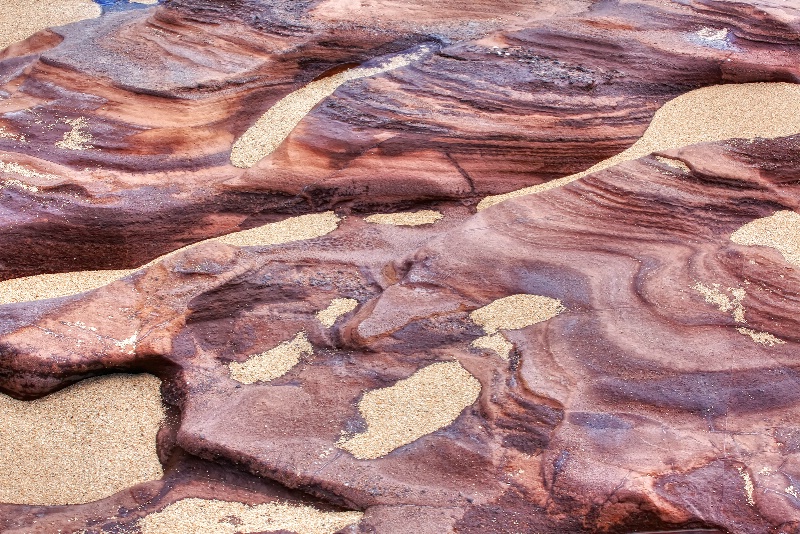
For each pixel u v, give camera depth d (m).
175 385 4.96
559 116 6.77
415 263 5.62
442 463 4.29
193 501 4.23
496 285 5.41
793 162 6.19
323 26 7.79
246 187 6.45
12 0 9.58
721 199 5.94
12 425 4.83
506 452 4.32
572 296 5.29
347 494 4.15
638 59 7.39
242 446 4.39
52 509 4.23
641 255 5.57
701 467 4.14
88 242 6.06
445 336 5.12
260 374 4.98
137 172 6.53
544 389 4.63
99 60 7.49
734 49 7.48
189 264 5.58
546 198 6.07
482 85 7.00
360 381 4.88
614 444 4.29
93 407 4.92
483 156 6.59
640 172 6.16
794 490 4.00
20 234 5.93
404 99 6.91
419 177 6.47
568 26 7.85
